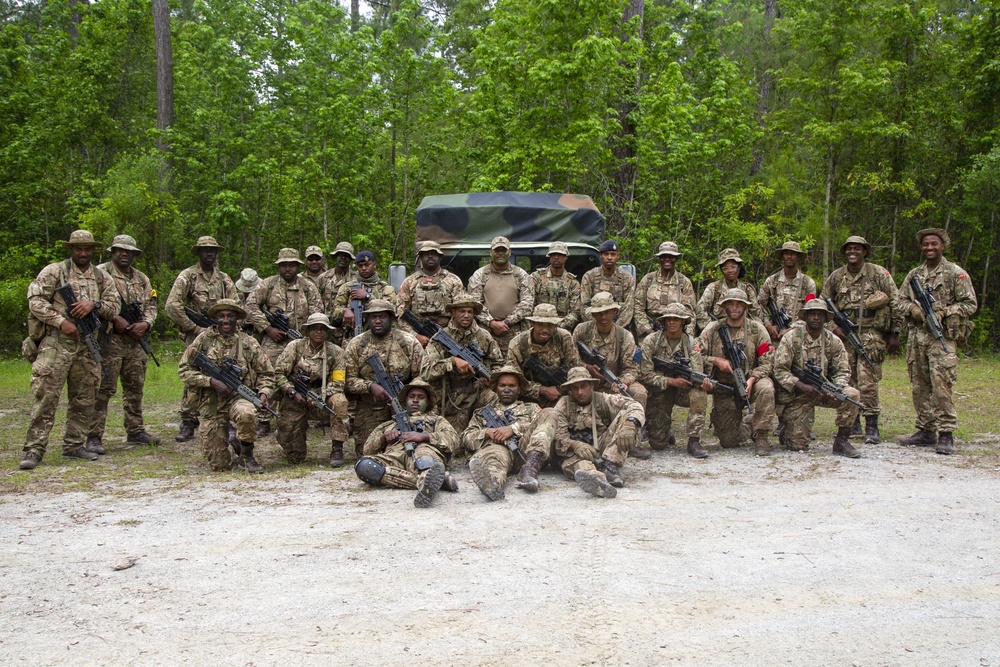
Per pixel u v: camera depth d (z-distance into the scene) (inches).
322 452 339.6
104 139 829.2
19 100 792.9
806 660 140.0
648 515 225.9
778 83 796.0
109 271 334.6
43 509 234.5
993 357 737.0
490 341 321.1
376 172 713.0
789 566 184.9
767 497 247.1
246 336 301.1
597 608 160.9
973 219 740.7
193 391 294.0
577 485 264.7
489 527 213.3
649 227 655.8
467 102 706.2
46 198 798.5
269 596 167.3
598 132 589.6
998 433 367.6
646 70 723.4
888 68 711.7
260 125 733.9
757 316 372.2
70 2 972.6
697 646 144.8
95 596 167.8
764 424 318.7
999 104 745.0
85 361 309.1
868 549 197.2
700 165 680.4
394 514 227.3
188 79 778.8
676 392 329.7
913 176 750.5
